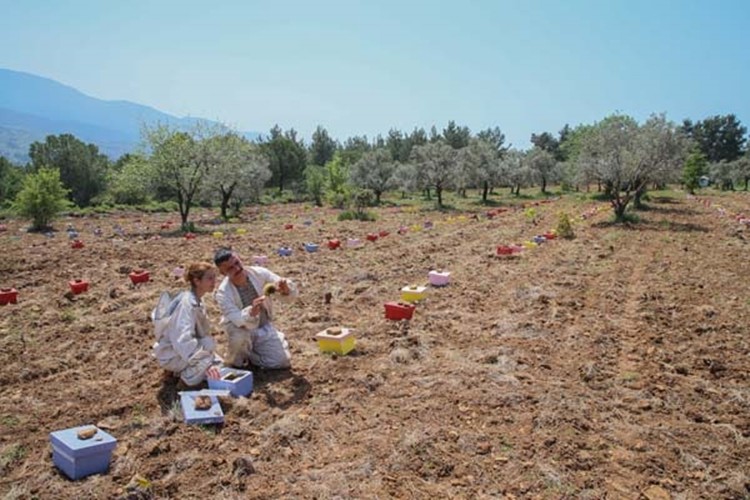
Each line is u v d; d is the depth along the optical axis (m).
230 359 6.74
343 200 42.00
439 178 39.12
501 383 6.29
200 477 4.50
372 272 13.37
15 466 4.75
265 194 55.22
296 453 4.86
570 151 59.69
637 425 5.38
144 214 38.81
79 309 10.35
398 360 7.09
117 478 4.50
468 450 4.85
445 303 10.15
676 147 24.91
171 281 12.89
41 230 26.52
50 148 46.44
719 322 8.94
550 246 17.39
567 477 4.46
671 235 20.17
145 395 6.14
